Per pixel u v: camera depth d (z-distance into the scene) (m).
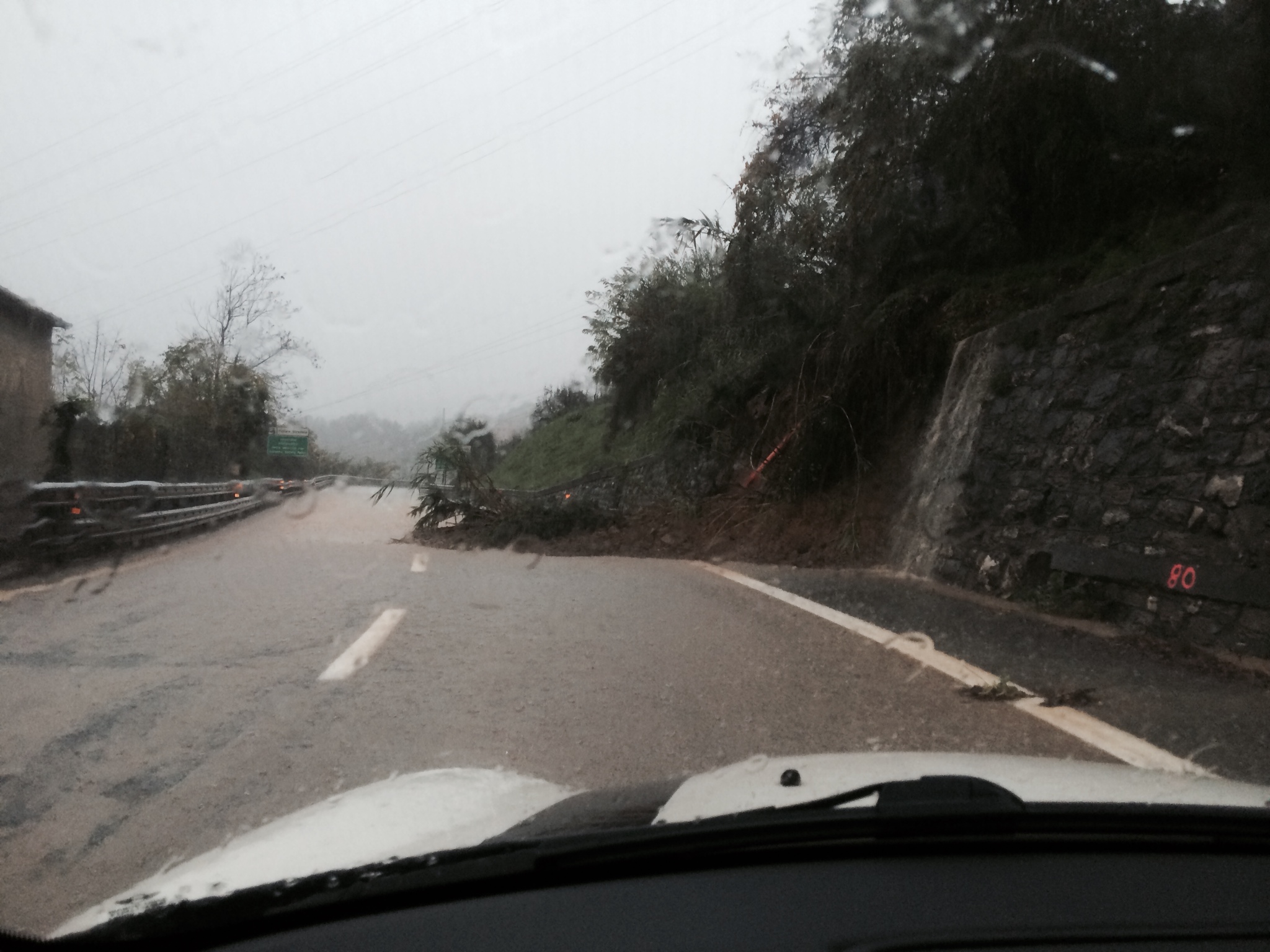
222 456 30.09
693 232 17.17
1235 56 9.06
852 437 13.87
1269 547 6.61
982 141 11.18
